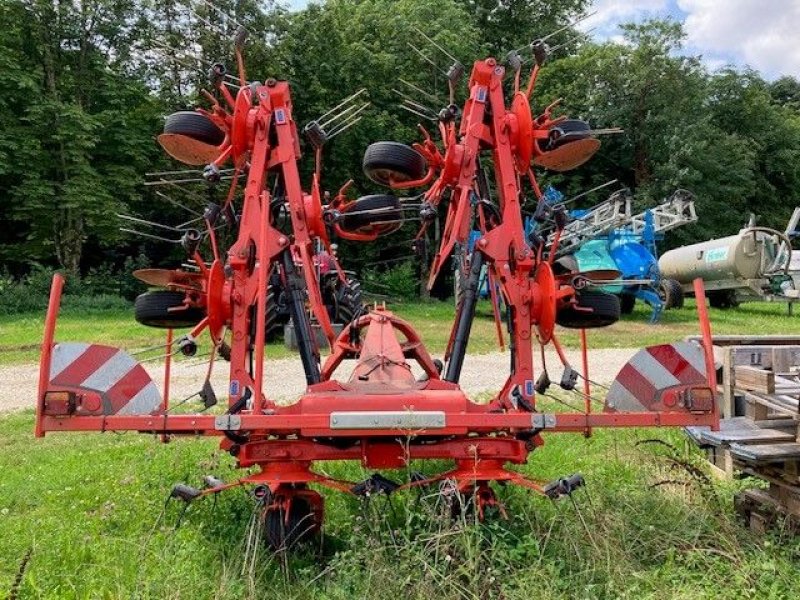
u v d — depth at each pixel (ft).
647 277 66.18
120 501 19.52
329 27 90.89
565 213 17.76
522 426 15.01
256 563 14.47
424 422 14.75
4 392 39.60
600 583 13.73
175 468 22.53
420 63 91.66
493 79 19.30
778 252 73.00
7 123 86.22
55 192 88.48
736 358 18.80
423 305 77.15
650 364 15.67
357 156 88.38
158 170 94.94
